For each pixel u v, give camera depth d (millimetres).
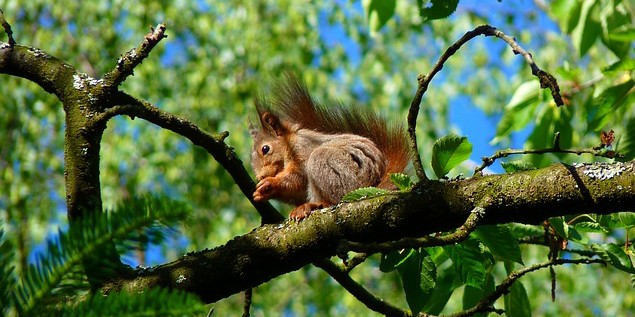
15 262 3209
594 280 23234
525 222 5570
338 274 7074
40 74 6676
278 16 25328
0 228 3105
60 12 24125
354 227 5805
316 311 25938
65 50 24297
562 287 22562
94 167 6406
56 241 3082
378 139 10000
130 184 23719
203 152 24797
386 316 7254
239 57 24562
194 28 24922
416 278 6465
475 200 5543
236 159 6910
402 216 5699
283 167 10688
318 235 5867
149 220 3129
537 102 9883
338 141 9703
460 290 20625
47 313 3027
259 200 7148
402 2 25594
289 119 10906
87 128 6391
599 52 23531
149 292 3080
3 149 23422
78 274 3090
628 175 5262
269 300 25656
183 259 6035
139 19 24547
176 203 3170
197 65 24688
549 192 5395
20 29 24141
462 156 6008
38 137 23719
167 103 24281
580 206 5359
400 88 24812
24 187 23016
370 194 6004
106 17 24406
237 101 24250
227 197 25250
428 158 24141
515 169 6184
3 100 23484
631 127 7988
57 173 24219
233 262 5930
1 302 3016
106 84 6539
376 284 26062
